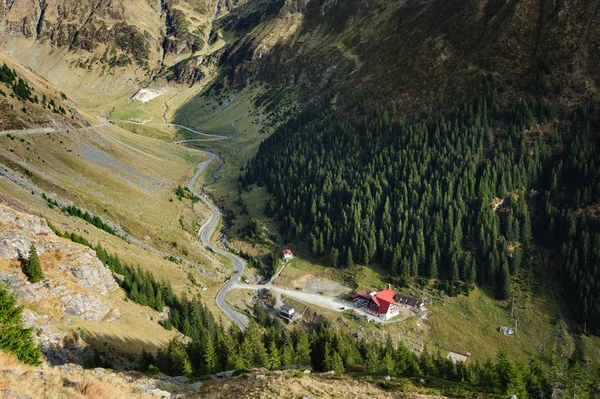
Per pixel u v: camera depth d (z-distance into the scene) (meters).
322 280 158.25
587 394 74.25
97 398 40.06
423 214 161.62
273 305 146.62
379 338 128.00
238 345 86.12
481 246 150.75
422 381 70.12
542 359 123.31
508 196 165.12
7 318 49.56
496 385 75.38
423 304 140.88
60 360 69.62
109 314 92.69
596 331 126.56
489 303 140.25
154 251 157.62
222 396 51.59
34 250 83.12
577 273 136.25
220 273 161.50
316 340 94.62
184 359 79.19
